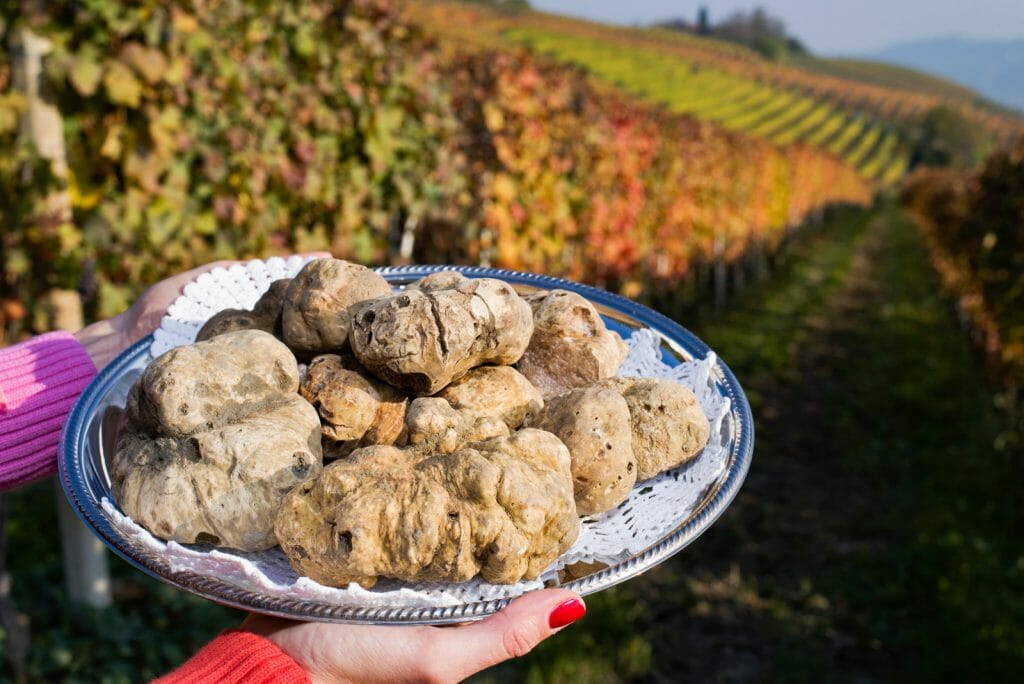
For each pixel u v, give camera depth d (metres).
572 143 1.89
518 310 0.47
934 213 4.74
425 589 0.39
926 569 1.24
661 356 0.54
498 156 1.53
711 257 3.41
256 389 0.43
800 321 3.22
